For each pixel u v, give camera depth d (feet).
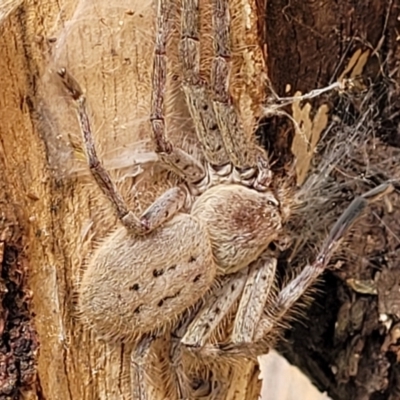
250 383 0.69
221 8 0.62
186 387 0.67
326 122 0.71
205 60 0.64
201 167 0.65
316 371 0.76
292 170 0.70
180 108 0.64
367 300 0.72
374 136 0.71
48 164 0.63
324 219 0.72
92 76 0.63
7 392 0.61
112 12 0.62
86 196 0.63
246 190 0.65
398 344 0.72
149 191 0.65
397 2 0.68
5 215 0.61
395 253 0.71
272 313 0.66
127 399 0.65
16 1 0.61
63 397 0.64
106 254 0.63
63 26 0.62
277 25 0.67
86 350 0.64
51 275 0.63
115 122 0.64
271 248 0.66
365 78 0.70
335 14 0.68
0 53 0.61
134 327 0.64
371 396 0.74
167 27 0.62
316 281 0.68
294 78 0.69
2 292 0.61
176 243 0.64
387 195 0.70
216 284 0.66
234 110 0.63
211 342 0.66
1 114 0.61
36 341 0.62
